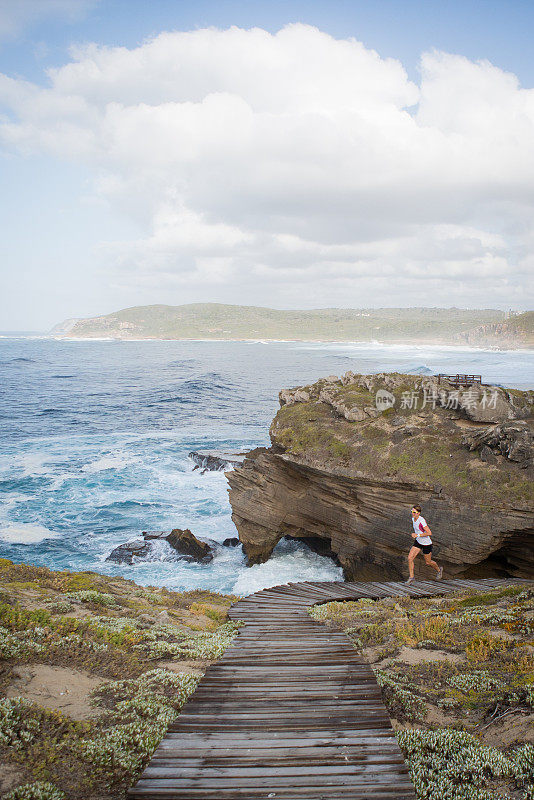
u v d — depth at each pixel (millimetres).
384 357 156250
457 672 8469
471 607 12578
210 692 7324
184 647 10047
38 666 8203
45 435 52625
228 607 15414
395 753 5625
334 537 25375
